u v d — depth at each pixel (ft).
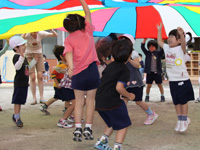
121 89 9.36
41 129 14.23
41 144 11.55
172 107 20.29
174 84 12.91
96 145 10.55
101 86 9.86
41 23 14.49
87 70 10.73
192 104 21.43
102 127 14.44
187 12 15.55
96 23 16.33
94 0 16.17
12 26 14.39
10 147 11.17
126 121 9.76
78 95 10.81
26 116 17.66
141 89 14.57
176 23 15.75
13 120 14.71
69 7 17.20
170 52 13.00
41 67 22.03
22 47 13.94
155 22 15.84
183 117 12.84
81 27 10.78
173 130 13.64
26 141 12.02
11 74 47.80
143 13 15.60
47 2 16.14
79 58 10.66
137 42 47.57
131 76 14.29
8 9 16.17
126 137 12.44
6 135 13.06
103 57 13.88
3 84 44.06
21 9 16.87
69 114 14.67
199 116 16.84
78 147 11.14
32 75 21.93
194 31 15.55
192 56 44.73
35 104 22.57
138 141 11.80
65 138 12.47
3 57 47.78
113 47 9.85
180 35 12.54
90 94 10.89
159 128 14.06
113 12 15.76
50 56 47.67
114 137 12.49
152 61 22.75
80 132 10.25
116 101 9.66
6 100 25.95
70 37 10.72
